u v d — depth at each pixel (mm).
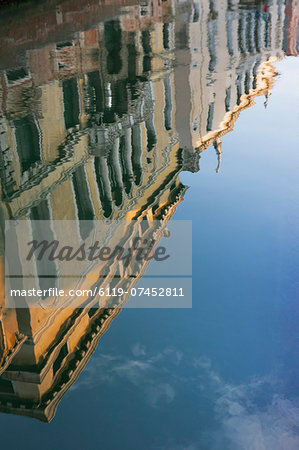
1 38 29828
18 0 43031
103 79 22547
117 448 5336
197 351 6578
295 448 5090
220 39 33031
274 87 21531
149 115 19203
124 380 6328
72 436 5598
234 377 6035
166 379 6223
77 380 6465
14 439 5684
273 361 6176
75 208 13484
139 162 17703
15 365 7824
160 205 15477
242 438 5238
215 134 15742
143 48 29344
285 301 7207
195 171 13156
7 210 12117
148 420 5668
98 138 16703
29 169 14227
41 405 6145
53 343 8719
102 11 44969
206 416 5562
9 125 16859
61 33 32719
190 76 23578
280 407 5543
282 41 33469
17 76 22250
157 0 54781
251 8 49281
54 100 19328
